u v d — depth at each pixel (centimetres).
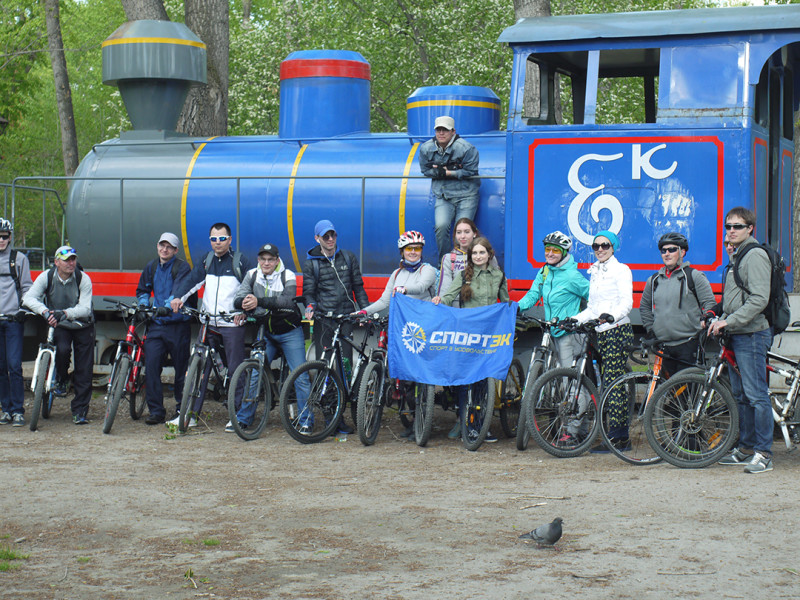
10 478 671
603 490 621
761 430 682
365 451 783
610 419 733
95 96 4169
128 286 1047
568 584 434
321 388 824
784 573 446
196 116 1376
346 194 978
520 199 859
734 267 680
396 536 518
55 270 880
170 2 2494
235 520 556
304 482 659
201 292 1006
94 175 1073
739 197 802
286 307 836
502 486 640
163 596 423
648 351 742
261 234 1007
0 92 2773
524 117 876
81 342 904
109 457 751
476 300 804
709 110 812
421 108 1025
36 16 2589
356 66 1069
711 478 658
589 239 841
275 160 1023
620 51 881
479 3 2352
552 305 780
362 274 976
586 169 841
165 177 1040
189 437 843
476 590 426
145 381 912
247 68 2478
